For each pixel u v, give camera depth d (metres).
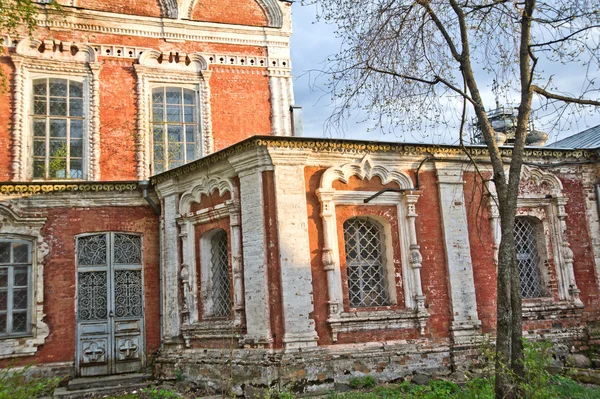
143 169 15.67
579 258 13.83
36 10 15.24
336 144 11.90
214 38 17.09
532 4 9.52
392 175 12.44
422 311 11.89
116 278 13.89
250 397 10.53
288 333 10.81
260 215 11.29
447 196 12.79
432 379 11.16
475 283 12.68
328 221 11.62
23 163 14.75
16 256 13.37
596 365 12.53
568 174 14.19
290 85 17.61
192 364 12.07
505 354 8.37
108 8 16.30
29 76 15.26
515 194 9.01
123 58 16.11
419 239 12.40
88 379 12.82
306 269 11.23
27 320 13.19
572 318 13.37
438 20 10.33
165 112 16.41
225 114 16.78
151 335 13.84
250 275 11.29
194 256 12.81
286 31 17.81
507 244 8.80
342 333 11.30
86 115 15.56
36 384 7.82
